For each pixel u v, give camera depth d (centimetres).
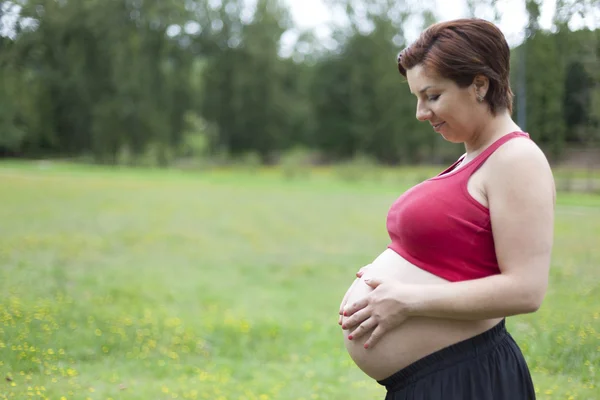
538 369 328
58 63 1956
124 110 3528
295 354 513
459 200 172
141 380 390
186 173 3491
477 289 164
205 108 5519
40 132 2752
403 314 174
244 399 367
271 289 804
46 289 552
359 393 389
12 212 1275
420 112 177
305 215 1570
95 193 1847
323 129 5550
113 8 3031
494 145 171
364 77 5175
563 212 726
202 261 971
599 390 300
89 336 437
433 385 175
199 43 5366
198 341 516
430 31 174
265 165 5394
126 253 973
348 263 987
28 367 342
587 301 390
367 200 1989
